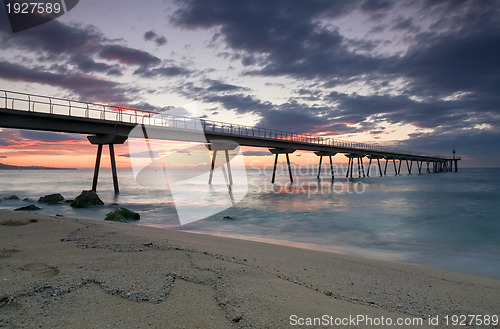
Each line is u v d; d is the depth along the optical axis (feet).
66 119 74.02
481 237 35.88
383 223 45.50
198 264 14.64
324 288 13.25
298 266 17.44
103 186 139.03
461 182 178.40
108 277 11.91
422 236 36.27
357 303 11.73
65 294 10.07
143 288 10.94
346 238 34.81
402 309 11.75
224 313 9.41
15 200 76.07
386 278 16.67
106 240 18.94
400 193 103.04
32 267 12.85
